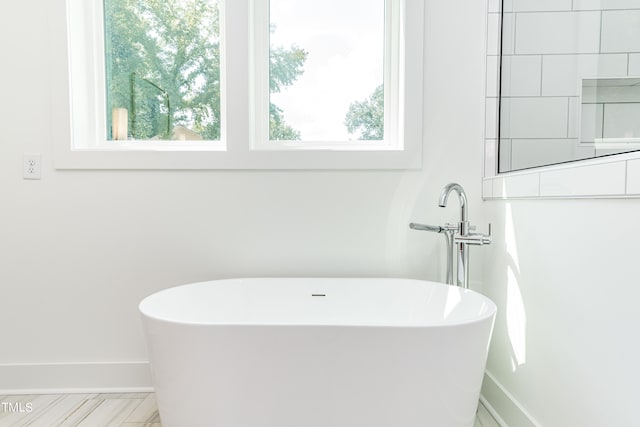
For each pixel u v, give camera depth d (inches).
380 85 71.6
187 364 43.2
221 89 69.2
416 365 41.8
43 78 63.5
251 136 66.3
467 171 65.9
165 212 65.3
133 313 65.2
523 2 54.8
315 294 63.6
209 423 43.8
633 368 32.3
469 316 52.8
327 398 42.4
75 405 59.6
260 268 66.2
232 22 63.7
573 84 42.4
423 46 64.9
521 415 50.0
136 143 70.9
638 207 31.6
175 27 70.9
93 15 69.1
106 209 64.7
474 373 44.4
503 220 57.3
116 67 71.0
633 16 32.6
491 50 63.9
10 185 63.7
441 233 66.0
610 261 34.9
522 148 54.8
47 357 64.6
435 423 43.3
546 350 45.3
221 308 61.4
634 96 32.4
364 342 41.4
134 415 56.7
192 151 64.6
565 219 41.8
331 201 65.9
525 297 50.4
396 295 62.9
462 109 65.6
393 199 66.0
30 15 62.9
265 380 42.5
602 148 36.9
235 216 65.8
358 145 72.0
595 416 36.9
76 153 63.7
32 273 64.3
